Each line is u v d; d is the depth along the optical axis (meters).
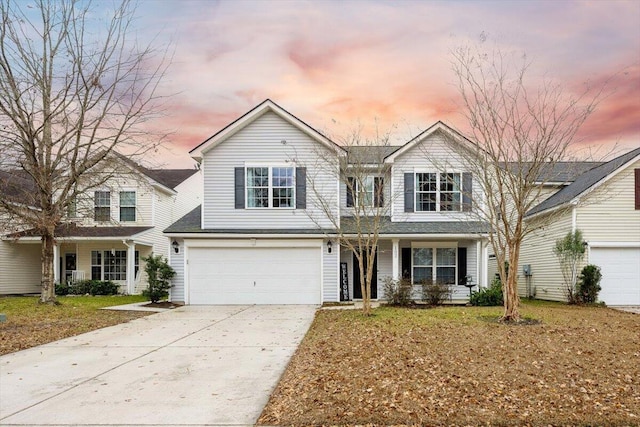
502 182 12.15
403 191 17.39
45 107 14.77
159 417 5.09
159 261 16.66
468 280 17.02
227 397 5.76
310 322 12.07
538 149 11.52
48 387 6.25
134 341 9.51
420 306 15.20
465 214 16.58
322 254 16.58
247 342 9.34
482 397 5.51
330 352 8.06
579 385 5.93
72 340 9.66
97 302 17.23
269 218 16.88
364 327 10.56
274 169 16.95
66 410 5.34
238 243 16.62
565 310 13.73
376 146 16.64
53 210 14.84
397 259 16.50
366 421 4.85
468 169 14.26
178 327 11.33
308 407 5.27
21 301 16.12
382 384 6.02
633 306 15.76
